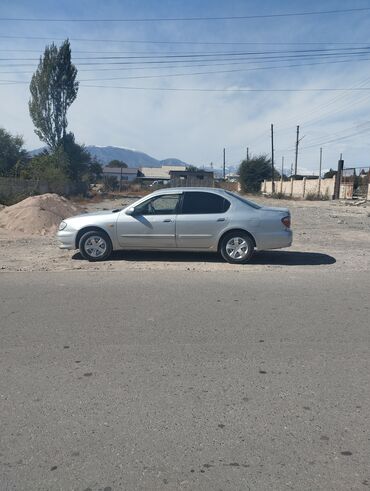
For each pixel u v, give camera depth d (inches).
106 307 261.0
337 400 156.0
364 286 317.1
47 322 235.0
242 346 203.6
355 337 215.8
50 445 129.9
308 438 133.5
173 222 395.5
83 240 403.9
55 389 163.3
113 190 2682.1
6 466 120.9
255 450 127.7
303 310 257.9
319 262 410.0
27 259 417.7
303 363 186.2
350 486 113.3
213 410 149.2
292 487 113.0
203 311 254.5
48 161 1638.8
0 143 1841.8
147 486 113.3
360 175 1935.3
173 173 3796.8
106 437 133.7
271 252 465.1
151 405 152.2
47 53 2080.5
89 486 113.3
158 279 334.3
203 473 118.0
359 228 704.4
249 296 287.3
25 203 693.3
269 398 157.1
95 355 193.2
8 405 152.3
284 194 2204.7
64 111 2130.9
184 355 193.5
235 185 3189.0
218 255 437.1
